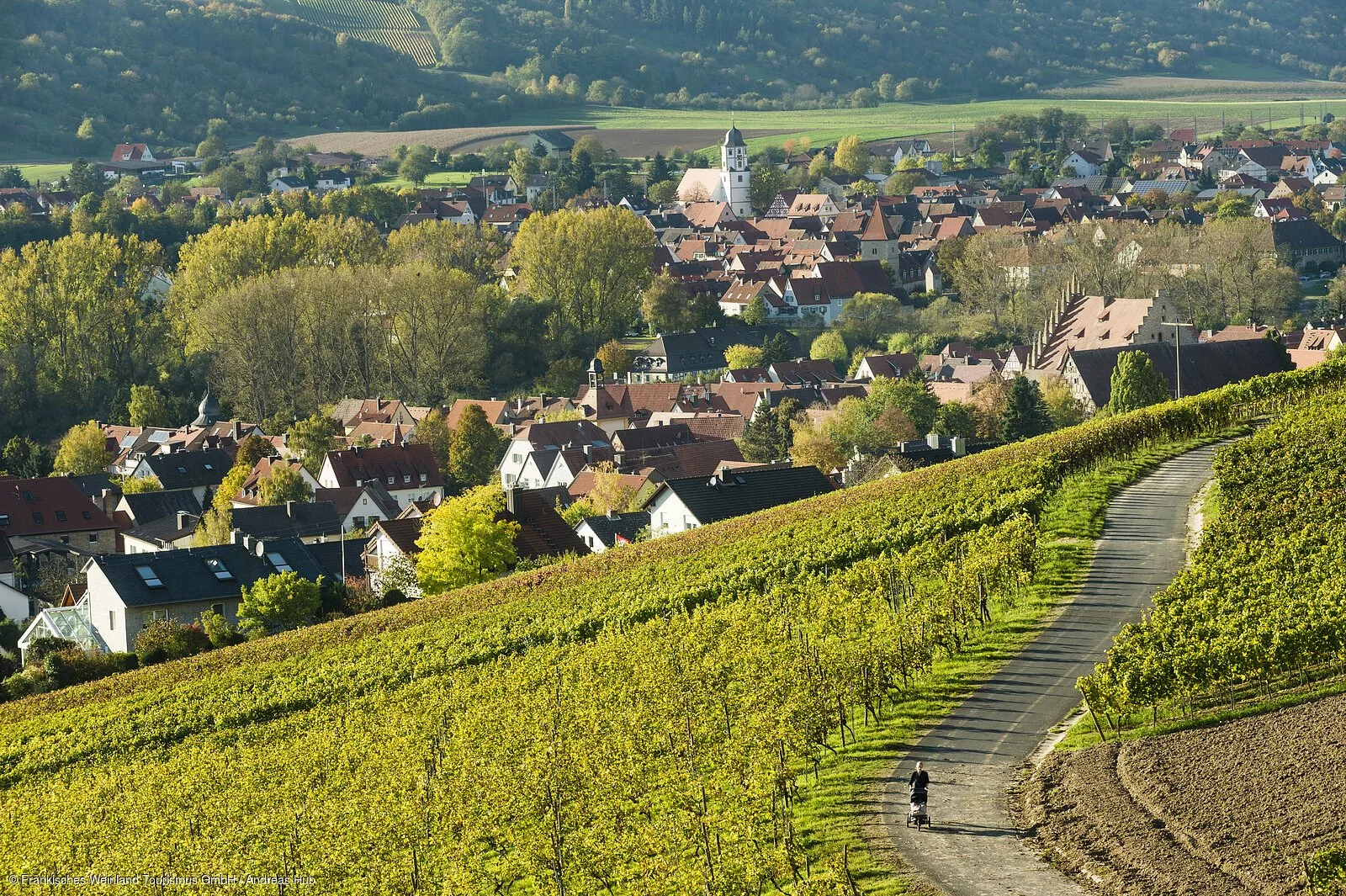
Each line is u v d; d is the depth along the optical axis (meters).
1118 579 113.81
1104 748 82.06
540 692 108.62
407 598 178.25
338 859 86.19
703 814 76.81
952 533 131.88
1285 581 97.19
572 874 79.19
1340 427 129.62
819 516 150.38
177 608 181.12
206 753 117.12
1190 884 65.88
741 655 103.62
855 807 80.50
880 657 95.62
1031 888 68.25
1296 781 73.00
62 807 109.12
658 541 159.12
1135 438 155.00
